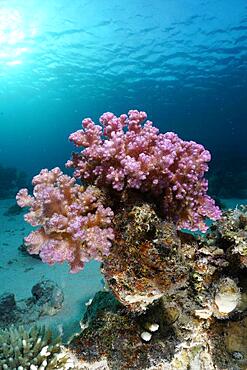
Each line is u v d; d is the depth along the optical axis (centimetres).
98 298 355
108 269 243
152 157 247
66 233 232
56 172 263
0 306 580
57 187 247
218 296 263
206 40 2480
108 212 236
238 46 2561
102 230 229
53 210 234
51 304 595
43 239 236
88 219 234
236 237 280
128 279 235
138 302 247
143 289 232
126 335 288
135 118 280
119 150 251
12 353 324
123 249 236
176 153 262
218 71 3012
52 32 2309
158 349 282
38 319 571
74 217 230
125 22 2220
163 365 277
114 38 2430
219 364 285
